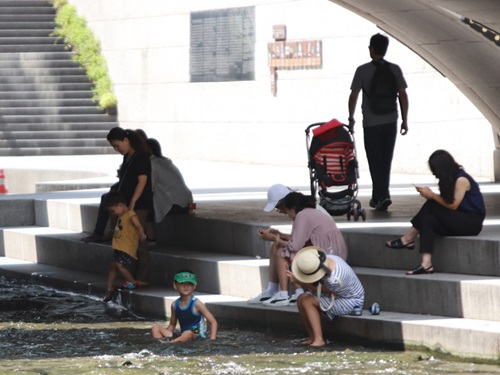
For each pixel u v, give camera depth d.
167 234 35.88
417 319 24.88
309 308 25.48
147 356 24.73
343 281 25.42
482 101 45.16
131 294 31.52
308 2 60.69
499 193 39.97
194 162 68.75
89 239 36.84
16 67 82.12
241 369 22.86
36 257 39.66
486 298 24.42
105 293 32.94
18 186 62.62
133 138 33.66
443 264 26.66
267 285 29.28
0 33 84.50
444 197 26.30
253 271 29.66
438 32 42.59
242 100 66.88
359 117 56.84
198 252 33.38
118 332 27.94
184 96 72.69
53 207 41.91
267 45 64.06
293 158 62.50
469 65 43.47
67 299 33.56
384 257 27.97
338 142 32.12
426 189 26.47
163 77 74.88
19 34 84.81
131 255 32.28
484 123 48.84
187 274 26.94
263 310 27.59
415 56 53.03
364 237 28.42
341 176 32.12
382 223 31.06
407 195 40.56
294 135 62.31
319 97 60.12
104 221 36.81
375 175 35.25
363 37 56.91
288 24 62.38
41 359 24.66
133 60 78.12
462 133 50.25
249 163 66.38
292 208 27.42
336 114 58.94
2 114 78.69
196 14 71.06
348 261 28.84
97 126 79.06
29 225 43.06
